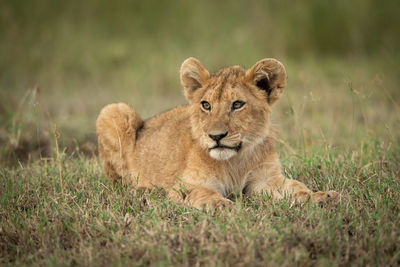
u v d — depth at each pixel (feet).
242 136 28.17
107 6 103.96
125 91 72.90
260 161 30.09
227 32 98.53
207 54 89.76
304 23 98.73
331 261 19.49
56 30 95.35
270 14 101.14
